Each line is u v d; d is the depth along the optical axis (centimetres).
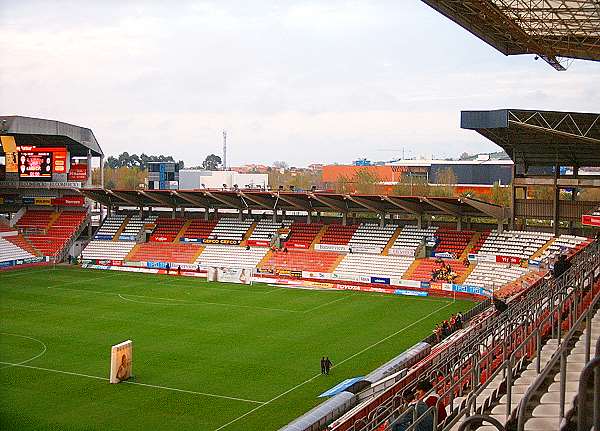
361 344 5738
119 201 11469
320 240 9925
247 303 7550
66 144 11100
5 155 10500
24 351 5378
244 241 10300
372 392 3753
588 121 6775
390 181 17312
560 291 2355
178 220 11150
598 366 902
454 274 8412
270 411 4069
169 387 4506
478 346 2812
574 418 1120
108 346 5566
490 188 12962
